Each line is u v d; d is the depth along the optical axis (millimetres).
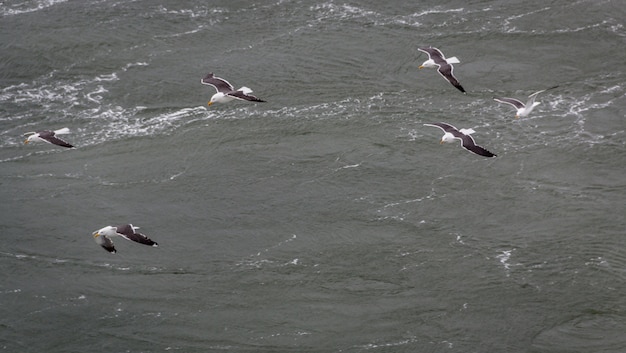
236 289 52312
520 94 65125
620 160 59781
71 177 60375
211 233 56000
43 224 56938
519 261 53375
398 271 53031
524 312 50344
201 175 60000
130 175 60344
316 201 57719
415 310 50656
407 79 66625
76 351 49031
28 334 50031
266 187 58875
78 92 67312
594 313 50219
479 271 52812
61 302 51844
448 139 43344
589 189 57875
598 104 64188
